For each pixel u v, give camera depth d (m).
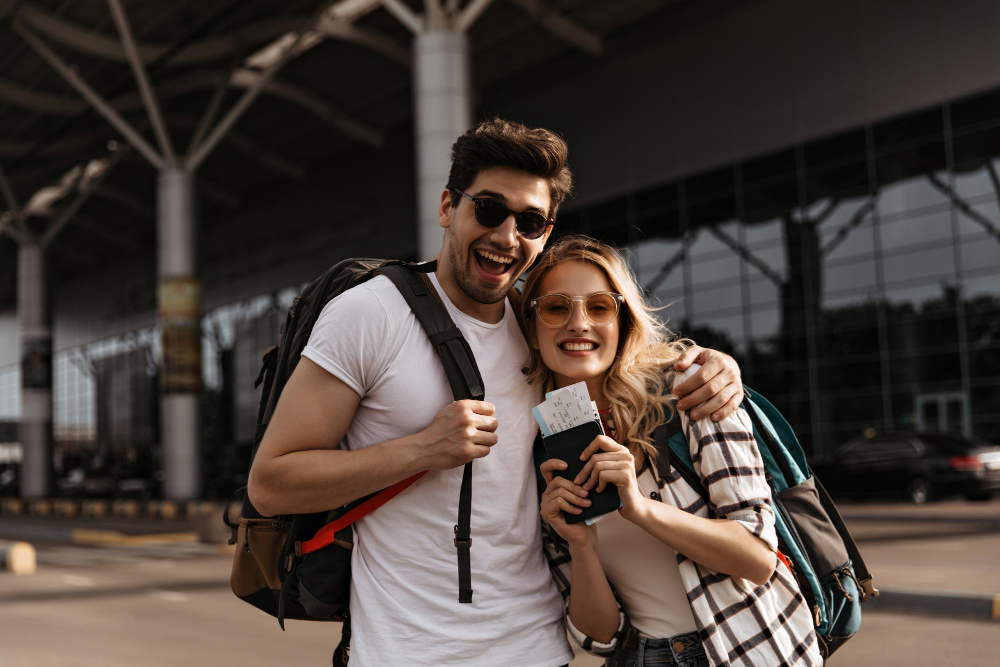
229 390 44.72
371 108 34.66
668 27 27.64
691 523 1.90
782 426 2.24
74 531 21.30
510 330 2.23
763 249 25.61
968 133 21.94
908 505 18.12
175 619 8.19
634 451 2.10
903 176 23.03
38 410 41.16
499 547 2.04
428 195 15.03
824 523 2.13
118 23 26.16
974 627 6.56
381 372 2.00
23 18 27.56
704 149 26.86
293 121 36.06
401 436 2.03
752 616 1.98
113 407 54.78
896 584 8.04
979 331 21.62
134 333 53.25
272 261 42.06
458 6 15.51
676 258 27.53
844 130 24.05
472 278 2.08
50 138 37.44
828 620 2.12
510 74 31.64
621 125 28.77
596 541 2.04
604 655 2.23
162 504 27.70
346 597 2.10
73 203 41.62
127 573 12.25
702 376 2.02
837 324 24.08
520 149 2.01
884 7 23.33
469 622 1.98
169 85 31.92
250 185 42.94
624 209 28.70
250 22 28.52
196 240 28.77
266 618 8.05
